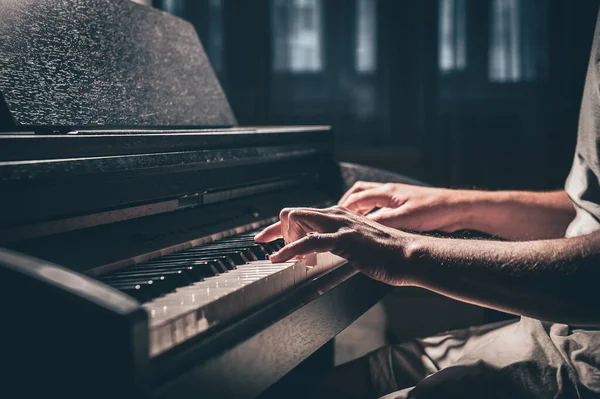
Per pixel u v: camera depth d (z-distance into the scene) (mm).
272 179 1367
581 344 992
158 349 617
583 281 855
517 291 874
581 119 1146
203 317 693
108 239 859
